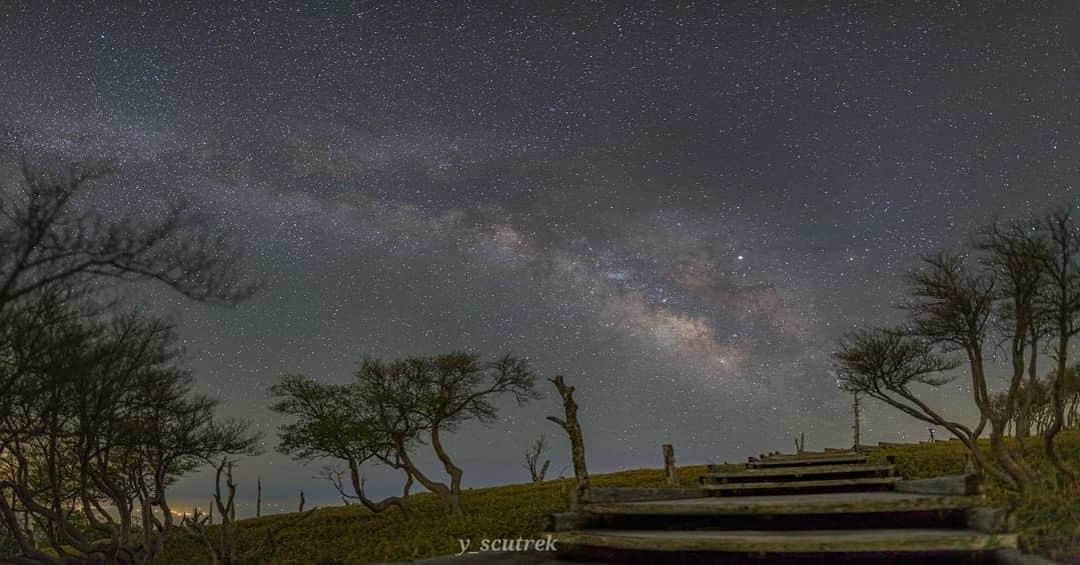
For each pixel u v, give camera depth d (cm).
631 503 771
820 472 1411
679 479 3194
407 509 3206
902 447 4041
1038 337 1563
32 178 1036
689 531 696
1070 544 643
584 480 1367
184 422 1795
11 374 1268
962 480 657
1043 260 1484
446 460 3175
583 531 695
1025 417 1580
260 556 2022
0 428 1408
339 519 3538
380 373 3234
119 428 1520
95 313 1316
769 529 700
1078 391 2930
